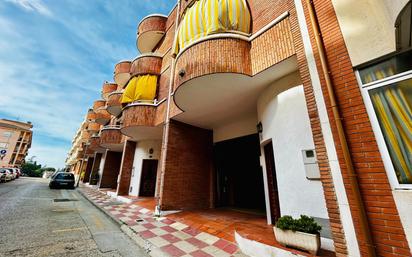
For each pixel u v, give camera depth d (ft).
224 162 30.89
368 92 9.64
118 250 13.32
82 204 31.22
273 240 12.12
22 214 21.50
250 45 16.87
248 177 30.48
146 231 17.21
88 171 82.17
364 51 9.97
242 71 15.65
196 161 28.12
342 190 9.34
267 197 17.98
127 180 41.39
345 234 8.89
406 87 8.70
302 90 14.30
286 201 13.70
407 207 7.64
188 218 21.21
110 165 56.95
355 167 9.18
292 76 15.29
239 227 16.07
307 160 12.75
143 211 25.91
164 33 37.47
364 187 8.79
